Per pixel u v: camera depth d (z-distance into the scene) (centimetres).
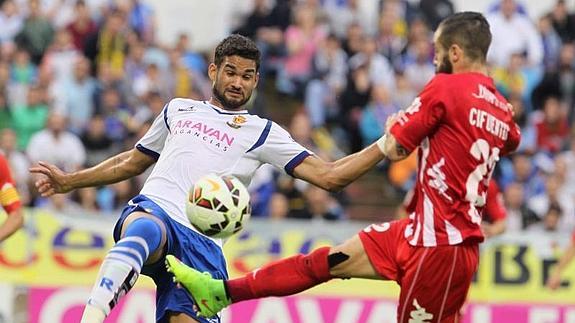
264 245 4878
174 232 2883
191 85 6769
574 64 7231
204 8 8319
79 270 4781
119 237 2888
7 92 6222
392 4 7175
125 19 6888
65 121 6025
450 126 2716
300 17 6969
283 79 6869
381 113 6575
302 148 2942
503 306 4938
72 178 3105
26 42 6638
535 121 6794
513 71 7106
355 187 6519
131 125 6075
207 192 2758
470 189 2723
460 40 2769
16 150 5941
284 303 4822
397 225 2802
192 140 2941
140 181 5584
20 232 4753
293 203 5616
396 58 6956
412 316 2780
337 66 6862
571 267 4966
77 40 6706
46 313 4750
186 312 2905
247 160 2948
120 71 6475
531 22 7394
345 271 2816
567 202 6062
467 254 2728
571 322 4950
